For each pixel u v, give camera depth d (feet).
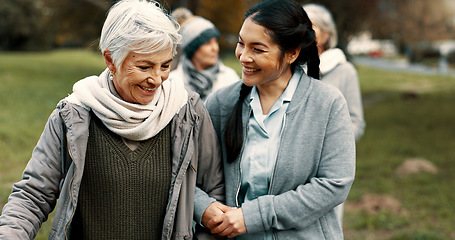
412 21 43.47
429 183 19.74
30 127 26.48
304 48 6.10
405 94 50.42
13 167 19.20
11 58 90.12
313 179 6.11
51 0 62.85
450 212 16.21
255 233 6.37
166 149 5.91
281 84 6.34
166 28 5.28
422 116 37.55
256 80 6.08
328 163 6.07
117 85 5.65
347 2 35.09
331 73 9.80
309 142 6.10
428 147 26.50
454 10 46.16
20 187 5.57
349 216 16.26
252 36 5.86
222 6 48.70
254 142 6.40
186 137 5.89
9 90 42.01
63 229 5.53
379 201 17.39
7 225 5.24
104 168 5.70
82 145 5.52
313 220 6.05
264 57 5.88
